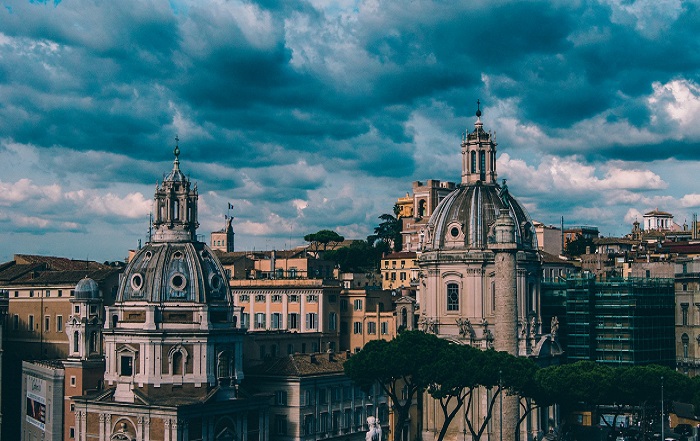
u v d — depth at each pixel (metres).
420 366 133.50
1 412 178.50
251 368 153.38
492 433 154.00
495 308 151.88
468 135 171.75
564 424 172.38
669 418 167.75
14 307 187.88
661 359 184.12
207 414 139.25
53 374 155.00
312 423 149.88
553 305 184.12
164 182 152.75
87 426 144.25
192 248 149.88
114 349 144.75
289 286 189.12
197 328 143.88
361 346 189.12
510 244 148.50
